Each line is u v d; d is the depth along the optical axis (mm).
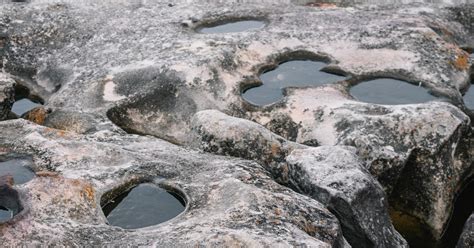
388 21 6766
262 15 7000
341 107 5559
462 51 6418
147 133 5855
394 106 5488
